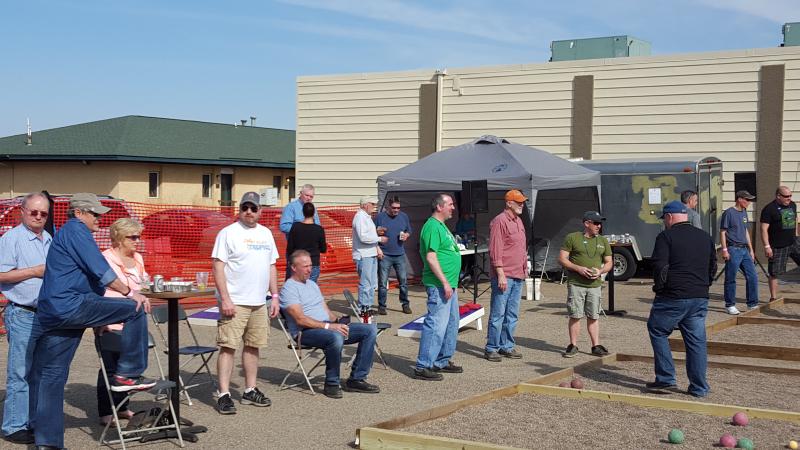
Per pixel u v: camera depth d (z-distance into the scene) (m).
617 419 7.68
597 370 10.02
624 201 19.27
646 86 22.59
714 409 7.84
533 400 8.38
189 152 34.91
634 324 13.30
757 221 21.44
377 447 6.66
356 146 26.52
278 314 8.71
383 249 14.46
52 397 6.47
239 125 42.03
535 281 16.36
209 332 12.24
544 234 19.70
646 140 22.64
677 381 9.46
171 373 7.08
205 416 7.75
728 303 14.15
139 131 35.09
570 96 23.53
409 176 17.19
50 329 6.41
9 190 34.81
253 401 8.13
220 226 18.72
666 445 6.88
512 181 16.28
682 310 8.58
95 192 33.09
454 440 6.39
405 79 25.70
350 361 10.18
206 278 7.52
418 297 16.81
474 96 24.84
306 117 27.28
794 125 21.09
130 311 6.61
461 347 11.46
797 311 14.59
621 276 19.16
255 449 6.76
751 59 21.42
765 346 10.76
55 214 16.19
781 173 21.25
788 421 7.62
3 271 6.87
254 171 38.03
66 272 6.36
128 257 7.69
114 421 7.32
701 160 19.02
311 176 27.27
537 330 12.79
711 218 19.67
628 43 25.88
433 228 9.27
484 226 20.28
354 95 26.48
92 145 33.38
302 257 8.70
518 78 24.19
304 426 7.45
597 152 23.23
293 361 10.38
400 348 11.30
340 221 21.22
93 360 10.23
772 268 15.03
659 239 8.68
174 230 18.06
